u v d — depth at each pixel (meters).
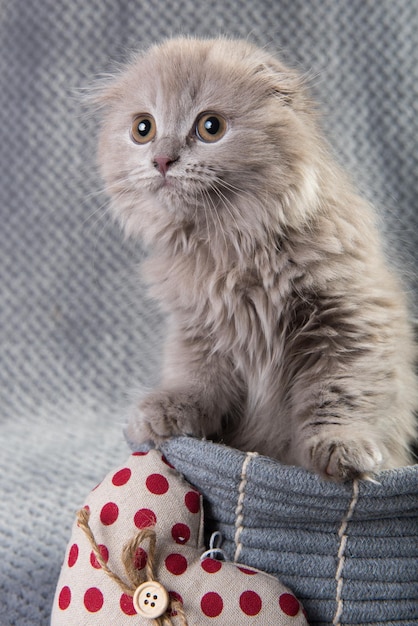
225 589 0.44
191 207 0.50
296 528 0.46
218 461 0.45
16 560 0.59
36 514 0.65
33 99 0.81
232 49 0.53
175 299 0.54
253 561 0.46
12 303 0.83
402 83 0.72
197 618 0.43
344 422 0.48
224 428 0.55
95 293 0.82
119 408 0.80
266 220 0.50
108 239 0.81
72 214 0.81
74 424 0.80
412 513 0.46
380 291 0.51
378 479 0.45
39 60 0.80
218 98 0.51
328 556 0.46
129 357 0.81
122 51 0.72
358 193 0.56
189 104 0.51
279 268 0.50
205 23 0.76
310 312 0.50
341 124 0.73
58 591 0.46
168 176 0.49
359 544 0.46
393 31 0.73
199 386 0.53
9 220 0.83
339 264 0.50
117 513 0.46
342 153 0.67
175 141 0.50
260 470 0.45
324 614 0.45
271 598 0.44
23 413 0.82
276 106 0.51
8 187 0.82
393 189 0.72
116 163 0.54
